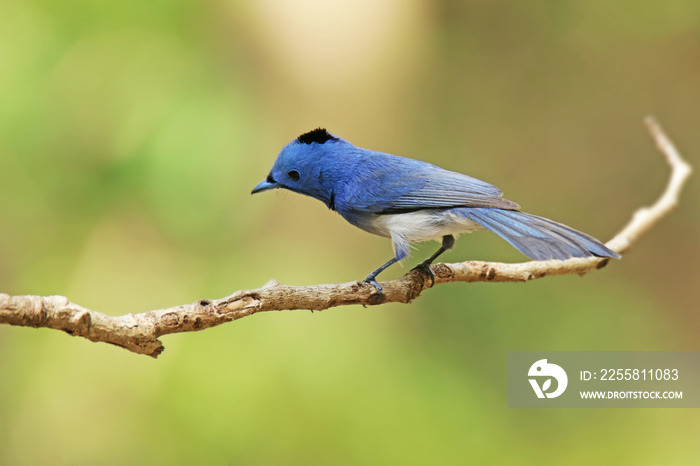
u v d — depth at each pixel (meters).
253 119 14.61
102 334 4.97
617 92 18.34
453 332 13.62
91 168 13.48
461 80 18.11
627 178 18.11
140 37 14.24
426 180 7.59
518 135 18.33
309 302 5.88
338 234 14.47
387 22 15.52
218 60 14.61
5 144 13.10
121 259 13.34
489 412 12.05
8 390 11.55
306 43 15.05
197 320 5.25
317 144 7.93
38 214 13.29
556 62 18.41
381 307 12.93
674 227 17.02
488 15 18.30
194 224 13.59
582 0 18.20
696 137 18.03
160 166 13.44
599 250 6.34
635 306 15.26
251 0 14.73
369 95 15.49
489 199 7.23
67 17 13.91
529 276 7.25
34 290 13.02
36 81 13.43
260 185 8.07
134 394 11.35
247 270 13.60
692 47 18.00
